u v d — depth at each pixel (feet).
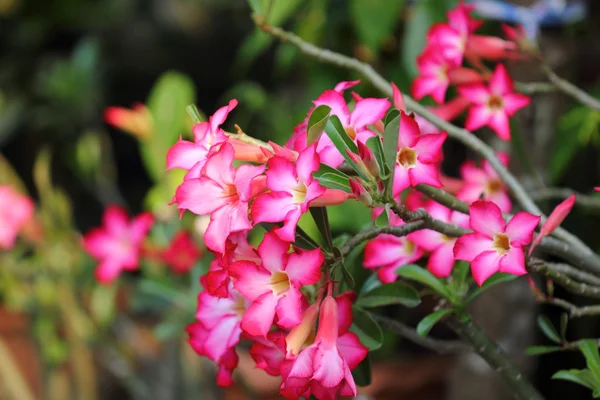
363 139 2.81
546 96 4.35
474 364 4.93
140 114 4.67
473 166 3.45
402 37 5.19
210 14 9.93
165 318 5.26
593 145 5.55
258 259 2.79
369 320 2.94
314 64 5.47
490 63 4.24
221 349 2.95
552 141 4.42
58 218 5.65
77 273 5.62
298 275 2.64
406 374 5.57
